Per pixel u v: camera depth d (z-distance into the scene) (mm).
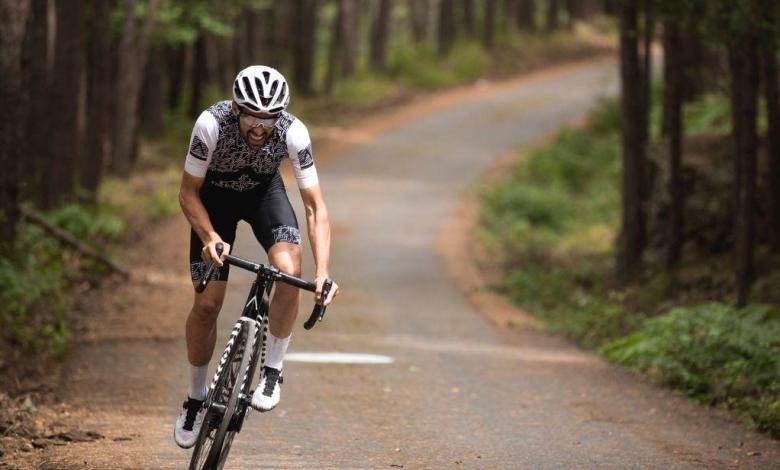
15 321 22703
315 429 15828
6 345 21156
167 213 48531
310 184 11266
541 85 106125
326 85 97062
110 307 27781
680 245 34469
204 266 11062
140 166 62812
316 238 11125
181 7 61781
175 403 17641
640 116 36375
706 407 18922
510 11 123875
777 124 31766
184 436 11508
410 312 31719
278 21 105125
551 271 40625
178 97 82938
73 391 18141
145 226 44750
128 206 48156
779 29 25547
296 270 11039
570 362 23922
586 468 13766
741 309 25578
